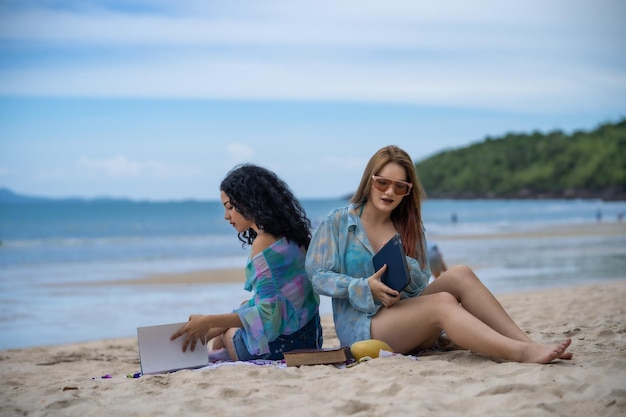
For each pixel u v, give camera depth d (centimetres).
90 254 2694
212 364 485
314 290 491
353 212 500
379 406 359
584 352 480
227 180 506
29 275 1825
